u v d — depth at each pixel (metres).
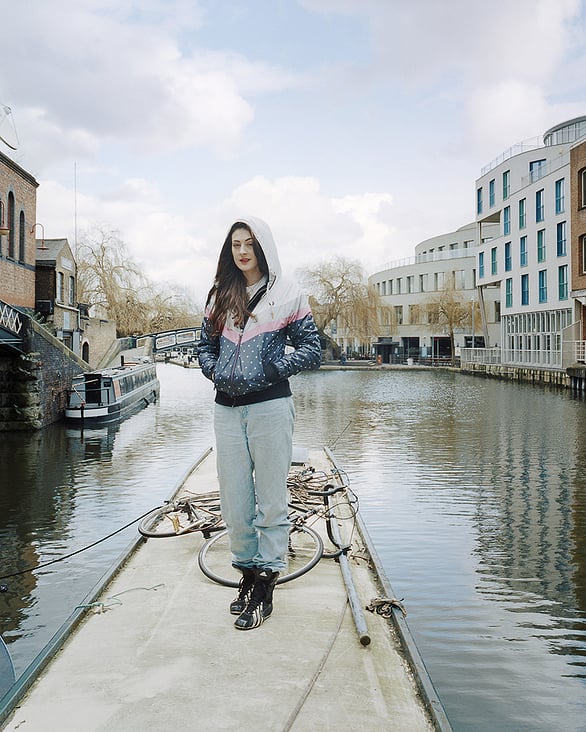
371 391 35.97
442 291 67.94
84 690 2.57
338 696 2.54
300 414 24.53
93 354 38.69
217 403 3.28
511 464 14.12
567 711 4.78
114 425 22.48
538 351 42.34
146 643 3.00
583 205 34.16
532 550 8.38
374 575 4.07
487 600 6.79
